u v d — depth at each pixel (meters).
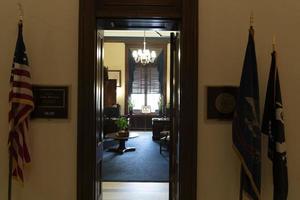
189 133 2.76
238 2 2.81
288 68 2.83
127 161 6.85
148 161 6.87
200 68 2.79
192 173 2.75
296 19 2.83
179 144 2.81
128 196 4.49
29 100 2.59
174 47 3.25
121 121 8.27
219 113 2.79
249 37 2.51
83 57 2.76
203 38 2.79
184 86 2.77
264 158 2.76
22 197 2.78
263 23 2.82
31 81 2.75
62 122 2.80
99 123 3.07
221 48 2.79
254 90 2.46
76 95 2.79
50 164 2.79
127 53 11.64
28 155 2.63
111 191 4.73
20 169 2.60
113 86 10.38
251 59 2.48
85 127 2.76
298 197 2.81
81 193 2.75
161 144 8.02
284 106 2.82
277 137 2.49
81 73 2.76
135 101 11.73
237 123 2.48
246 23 2.81
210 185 2.79
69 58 2.79
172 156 3.29
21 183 2.76
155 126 9.70
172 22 2.89
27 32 2.79
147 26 3.01
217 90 2.79
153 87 11.66
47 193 2.79
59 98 2.79
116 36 11.27
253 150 2.43
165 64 11.51
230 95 2.78
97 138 2.94
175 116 3.13
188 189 2.75
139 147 8.58
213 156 2.79
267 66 2.81
